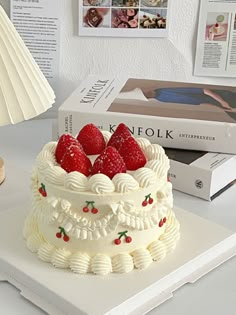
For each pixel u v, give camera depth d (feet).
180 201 3.46
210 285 2.78
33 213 2.99
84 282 2.62
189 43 4.42
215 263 2.91
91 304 2.47
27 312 2.59
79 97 3.90
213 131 3.55
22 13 4.16
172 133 3.59
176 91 4.00
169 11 4.26
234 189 3.63
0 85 3.08
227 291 2.75
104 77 4.27
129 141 2.79
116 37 4.34
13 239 2.93
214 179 3.42
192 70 4.51
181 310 2.61
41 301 2.62
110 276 2.67
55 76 4.40
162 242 2.84
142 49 4.40
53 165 2.74
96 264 2.66
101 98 3.88
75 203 2.60
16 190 3.48
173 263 2.78
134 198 2.62
